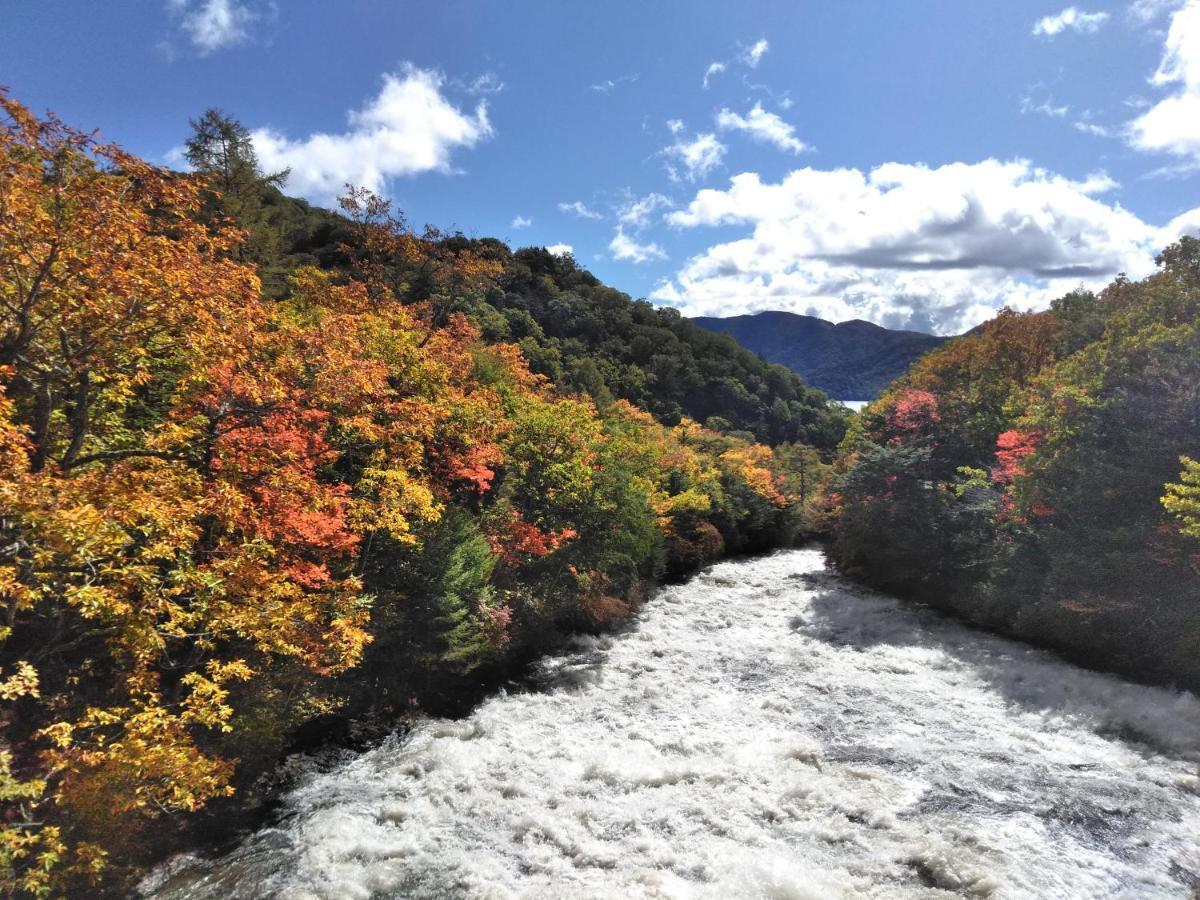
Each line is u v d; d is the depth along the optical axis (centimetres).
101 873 1052
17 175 884
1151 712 1769
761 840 1249
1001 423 3447
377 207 3225
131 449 1075
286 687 1474
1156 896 1102
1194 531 1580
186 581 1011
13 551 817
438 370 2220
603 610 2702
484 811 1345
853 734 1731
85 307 960
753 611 3114
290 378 1353
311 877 1134
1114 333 2534
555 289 11456
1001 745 1653
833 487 3706
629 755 1591
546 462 2555
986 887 1112
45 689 1120
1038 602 2352
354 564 1627
